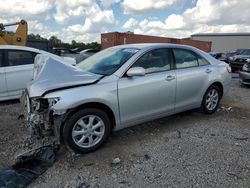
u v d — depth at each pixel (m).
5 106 6.76
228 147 4.30
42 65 4.49
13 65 7.11
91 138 4.13
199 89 5.54
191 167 3.69
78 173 3.59
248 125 5.36
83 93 3.97
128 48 4.98
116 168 3.70
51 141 4.25
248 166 3.71
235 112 6.27
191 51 5.55
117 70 4.42
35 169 3.65
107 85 4.20
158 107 4.86
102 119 4.19
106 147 4.32
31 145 4.34
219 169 3.63
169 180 3.39
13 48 7.14
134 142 4.51
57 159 3.93
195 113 6.05
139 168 3.69
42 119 3.96
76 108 3.98
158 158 3.95
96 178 3.47
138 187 3.27
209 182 3.33
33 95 3.99
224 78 6.02
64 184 3.35
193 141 4.54
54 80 4.11
